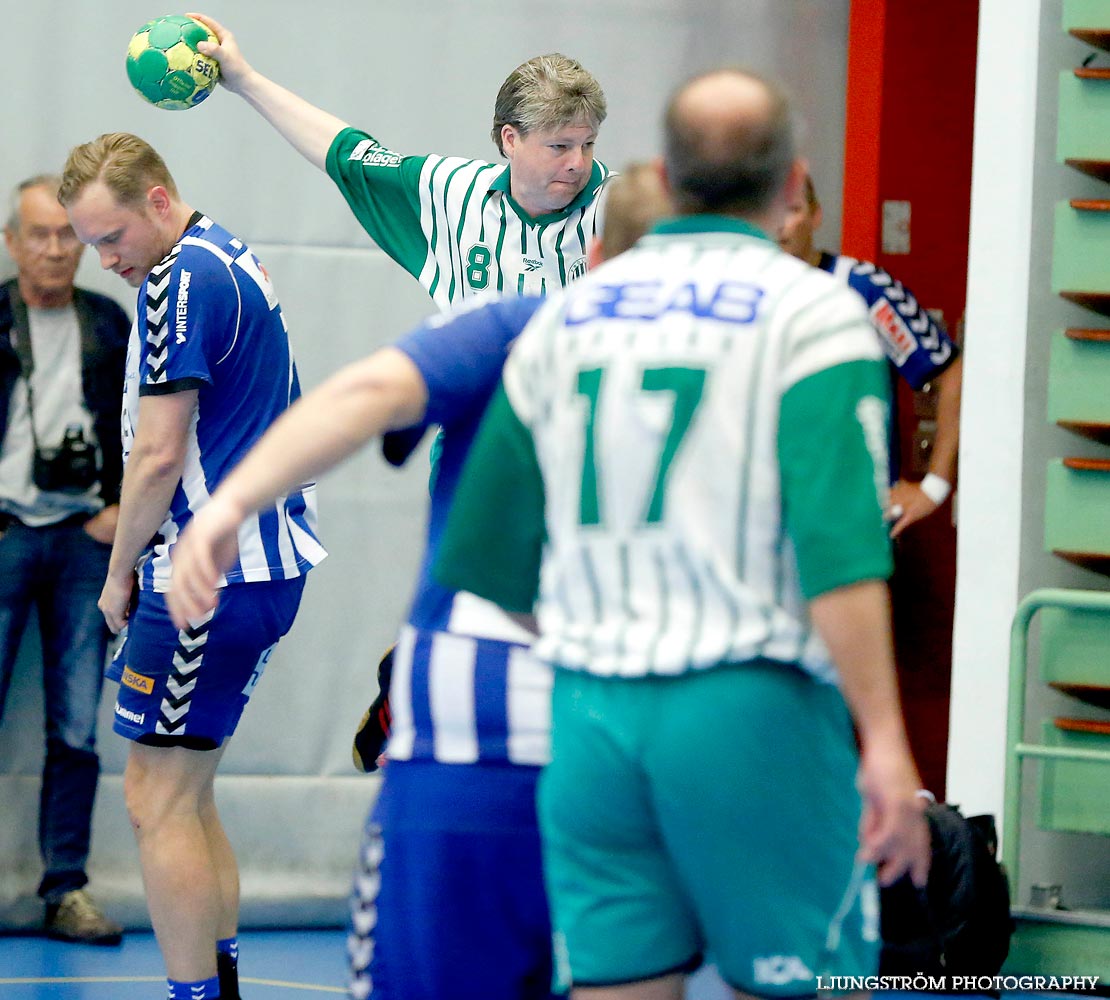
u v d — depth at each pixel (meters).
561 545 6.52
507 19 17.48
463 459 7.39
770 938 6.33
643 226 7.49
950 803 15.59
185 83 13.97
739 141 6.54
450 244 13.98
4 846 16.56
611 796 6.44
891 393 16.64
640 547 6.29
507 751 7.24
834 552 5.91
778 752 6.19
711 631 6.22
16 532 16.03
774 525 6.19
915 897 14.37
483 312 7.19
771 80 6.71
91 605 16.20
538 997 7.57
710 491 6.20
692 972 6.83
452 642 7.36
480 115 17.48
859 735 14.73
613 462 6.30
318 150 14.45
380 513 17.42
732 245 6.52
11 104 16.42
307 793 17.27
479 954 7.34
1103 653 14.93
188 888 12.43
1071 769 15.10
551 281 13.76
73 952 15.94
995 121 15.60
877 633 5.95
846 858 6.48
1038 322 15.66
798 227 15.12
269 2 16.91
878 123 18.45
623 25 17.80
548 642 6.59
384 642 17.45
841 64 18.50
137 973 15.16
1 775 16.58
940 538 19.02
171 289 12.25
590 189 13.59
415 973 7.34
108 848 16.83
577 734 6.49
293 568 12.83
